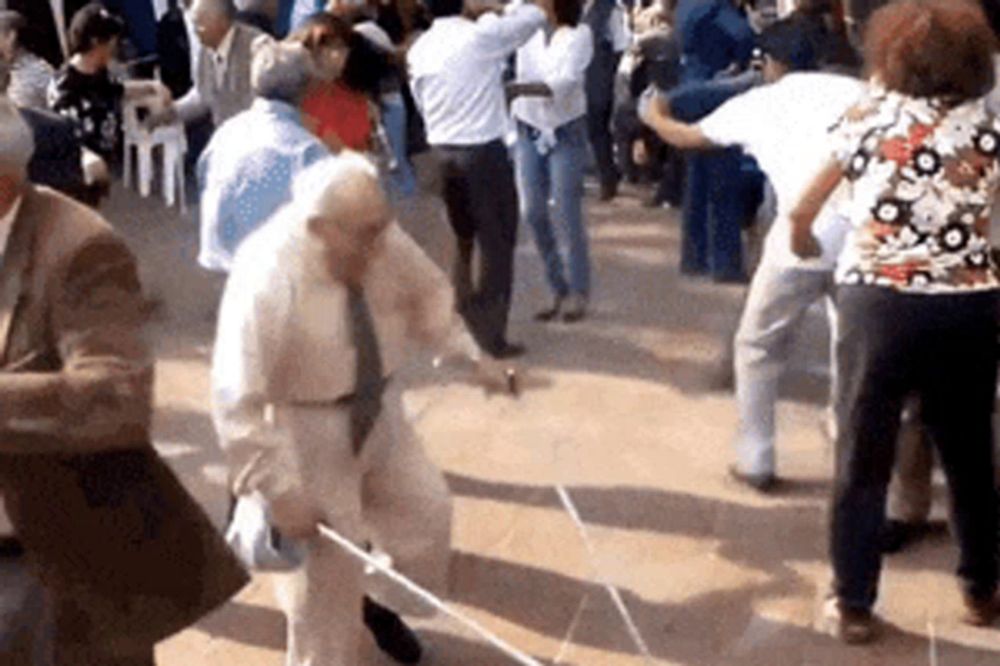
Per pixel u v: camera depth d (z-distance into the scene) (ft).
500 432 24.00
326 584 16.90
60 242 13.57
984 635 19.49
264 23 33.27
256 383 16.26
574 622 19.86
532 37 28.40
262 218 19.66
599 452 23.97
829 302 22.31
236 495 16.72
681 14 29.48
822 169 18.51
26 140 13.56
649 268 31.14
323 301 16.38
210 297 29.25
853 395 18.70
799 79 21.44
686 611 20.12
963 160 17.81
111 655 14.52
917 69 17.79
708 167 29.50
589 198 35.81
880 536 19.29
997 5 18.56
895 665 19.07
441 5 35.24
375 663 18.92
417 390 23.76
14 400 13.37
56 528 14.15
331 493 16.80
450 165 26.91
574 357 27.30
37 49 35.94
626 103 35.45
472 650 19.15
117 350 13.62
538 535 21.75
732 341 26.89
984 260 18.12
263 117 19.86
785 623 19.80
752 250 29.76
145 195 36.52
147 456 14.25
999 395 19.57
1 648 14.29
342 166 16.58
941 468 19.45
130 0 41.11
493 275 26.84
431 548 17.93
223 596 14.92
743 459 22.98
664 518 22.17
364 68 22.26
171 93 38.99
